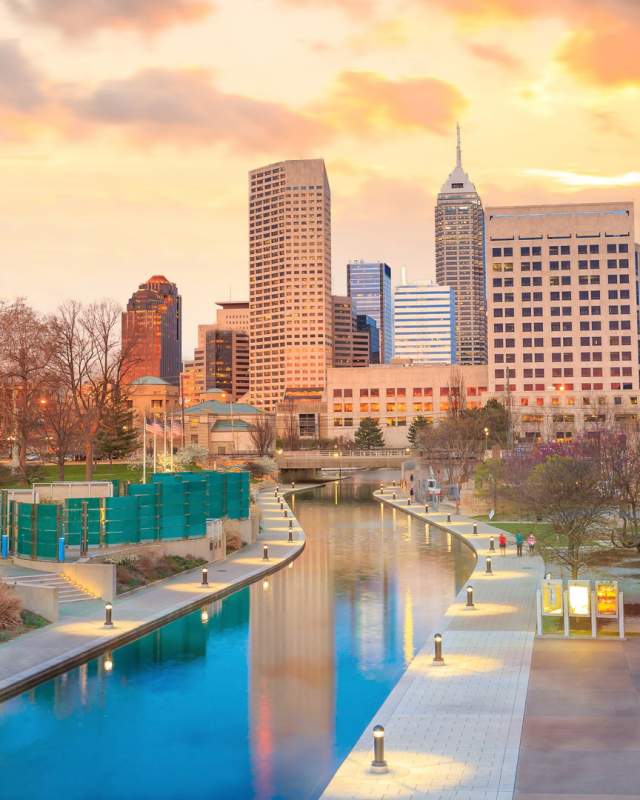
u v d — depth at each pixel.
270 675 34.19
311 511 118.25
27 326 99.00
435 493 115.12
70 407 107.44
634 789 20.06
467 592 44.75
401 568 64.56
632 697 27.44
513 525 89.88
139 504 58.38
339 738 26.91
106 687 32.41
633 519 63.72
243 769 24.44
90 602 46.59
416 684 29.66
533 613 42.38
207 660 36.59
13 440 110.38
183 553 60.62
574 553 48.34
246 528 75.44
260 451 195.12
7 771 24.44
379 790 20.42
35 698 30.98
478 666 31.91
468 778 21.03
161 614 43.62
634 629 37.62
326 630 42.72
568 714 25.86
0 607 38.69
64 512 53.91
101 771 24.38
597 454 76.75
